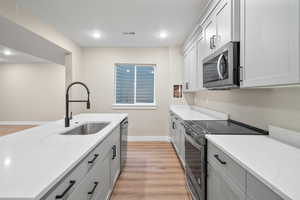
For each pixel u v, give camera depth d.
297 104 1.39
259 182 0.87
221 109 2.84
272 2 1.17
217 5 2.03
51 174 0.82
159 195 2.27
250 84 1.44
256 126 1.91
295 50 0.99
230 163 1.18
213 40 2.16
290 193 0.69
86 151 1.17
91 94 4.88
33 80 6.81
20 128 6.23
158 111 4.93
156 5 2.59
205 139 1.66
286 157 1.08
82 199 1.16
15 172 0.84
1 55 5.49
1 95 6.85
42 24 3.02
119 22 3.20
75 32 3.70
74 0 2.44
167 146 4.38
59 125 2.15
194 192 1.98
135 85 5.11
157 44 4.58
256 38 1.36
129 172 2.91
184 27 3.43
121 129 2.79
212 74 2.08
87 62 4.86
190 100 4.65
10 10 2.29
